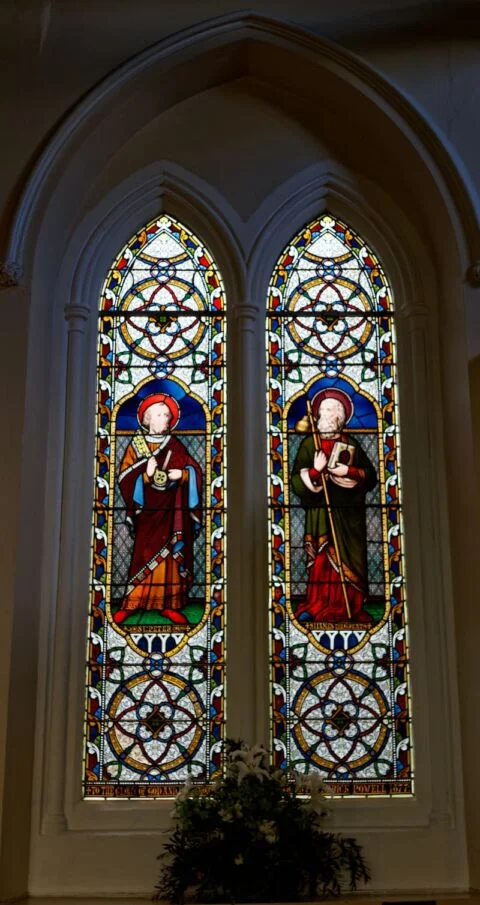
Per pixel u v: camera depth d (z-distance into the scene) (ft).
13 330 19.02
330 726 19.10
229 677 19.13
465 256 19.35
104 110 20.17
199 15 20.58
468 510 18.74
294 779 18.44
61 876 17.93
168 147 21.67
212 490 20.29
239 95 21.66
